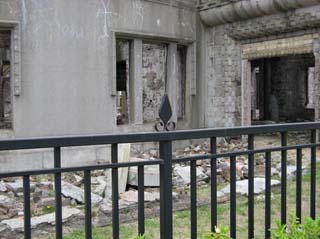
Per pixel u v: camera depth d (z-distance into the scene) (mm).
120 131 10336
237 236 4770
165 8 11320
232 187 2945
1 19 8539
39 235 4852
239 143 12234
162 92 11766
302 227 3143
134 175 7008
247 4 11086
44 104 9141
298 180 3303
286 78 19031
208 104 12883
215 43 12617
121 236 4785
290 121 18516
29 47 8898
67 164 9367
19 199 6438
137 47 10727
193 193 2762
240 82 12203
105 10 9953
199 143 12281
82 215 5352
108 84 10109
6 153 8656
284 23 10656
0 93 9273
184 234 4875
